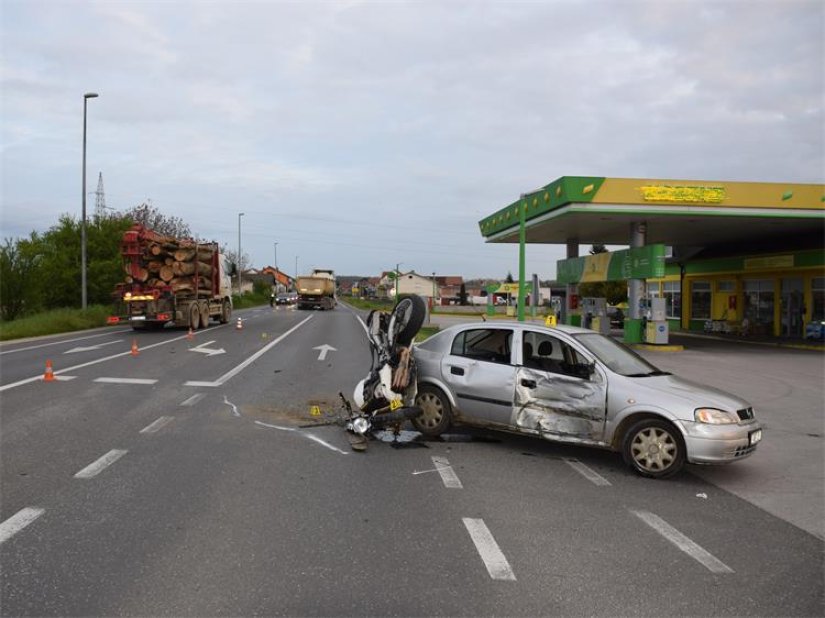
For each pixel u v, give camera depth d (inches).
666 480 268.4
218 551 178.4
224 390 458.3
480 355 323.0
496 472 271.3
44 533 189.5
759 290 1227.2
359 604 149.9
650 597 158.7
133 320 992.2
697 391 279.3
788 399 496.4
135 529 193.8
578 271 1203.2
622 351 318.3
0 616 140.0
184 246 1034.7
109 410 380.2
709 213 881.5
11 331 896.3
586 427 285.0
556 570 173.2
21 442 301.7
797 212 892.6
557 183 885.2
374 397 317.1
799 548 195.5
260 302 3255.4
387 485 247.1
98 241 1414.9
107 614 142.3
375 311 338.3
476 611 148.3
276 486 241.4
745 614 151.5
